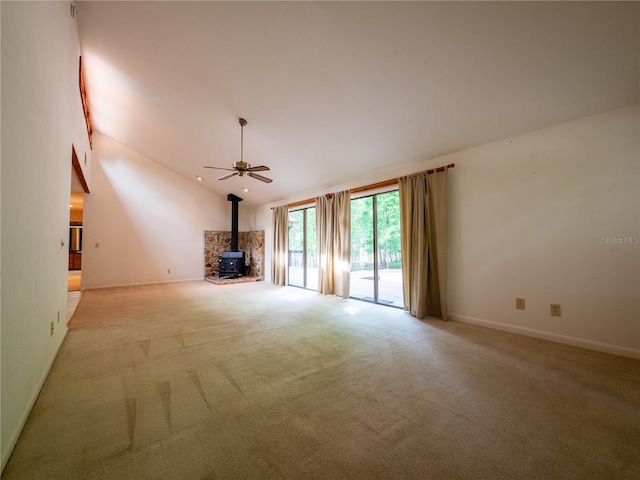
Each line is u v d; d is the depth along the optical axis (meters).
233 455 1.32
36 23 1.71
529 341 2.88
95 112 5.33
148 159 7.20
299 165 5.05
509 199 3.19
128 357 2.49
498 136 3.21
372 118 3.33
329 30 2.35
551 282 2.90
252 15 2.38
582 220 2.71
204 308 4.41
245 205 8.55
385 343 2.85
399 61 2.48
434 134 3.38
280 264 6.93
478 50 2.22
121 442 1.41
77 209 9.39
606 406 1.73
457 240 3.66
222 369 2.26
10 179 1.33
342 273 5.18
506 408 1.71
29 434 1.46
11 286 1.36
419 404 1.76
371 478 1.19
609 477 1.20
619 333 2.52
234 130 4.39
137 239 7.00
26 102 1.56
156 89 3.85
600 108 2.56
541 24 1.94
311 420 1.60
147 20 2.70
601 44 2.00
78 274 8.70
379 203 4.85
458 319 3.66
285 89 3.20
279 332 3.21
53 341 2.40
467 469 1.24
